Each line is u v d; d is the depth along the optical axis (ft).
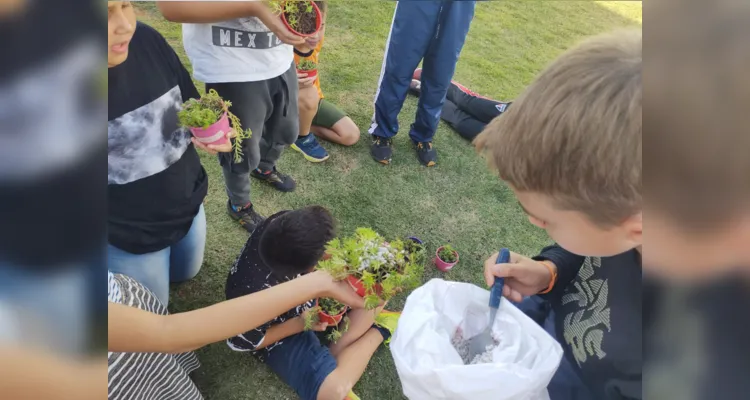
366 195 8.38
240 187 6.96
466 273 7.52
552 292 4.01
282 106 6.61
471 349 3.53
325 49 11.38
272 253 5.00
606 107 1.79
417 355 3.15
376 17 12.80
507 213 8.59
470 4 7.57
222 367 5.89
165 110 4.74
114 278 3.93
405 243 4.90
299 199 8.07
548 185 2.07
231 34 5.42
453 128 10.23
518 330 3.38
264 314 3.45
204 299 6.55
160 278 5.49
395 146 9.44
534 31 13.94
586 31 14.30
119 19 3.75
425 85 8.44
